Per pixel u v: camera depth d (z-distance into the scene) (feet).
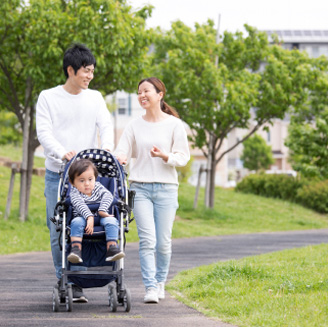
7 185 88.74
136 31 66.80
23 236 61.52
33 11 63.98
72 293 24.64
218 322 21.61
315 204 106.63
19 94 72.69
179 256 49.08
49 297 27.81
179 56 88.43
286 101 89.56
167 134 27.04
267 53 92.27
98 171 24.62
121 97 207.10
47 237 62.08
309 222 94.12
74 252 22.52
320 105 100.78
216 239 67.97
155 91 27.09
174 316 22.84
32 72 64.59
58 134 25.80
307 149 103.96
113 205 23.68
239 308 23.13
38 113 25.79
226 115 84.79
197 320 21.98
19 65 71.61
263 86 88.17
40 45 64.75
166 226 27.04
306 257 40.96
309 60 93.35
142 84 27.14
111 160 24.43
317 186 108.78
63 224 23.07
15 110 70.38
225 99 86.48
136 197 26.78
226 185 222.89
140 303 25.91
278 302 23.73
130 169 27.43
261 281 29.35
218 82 84.89
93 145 26.35
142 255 26.37
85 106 25.96
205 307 24.62
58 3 66.49
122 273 23.40
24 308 24.72
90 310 24.14
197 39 90.89
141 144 26.94
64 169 24.11
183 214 90.07
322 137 103.30
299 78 89.20
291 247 57.57
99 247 23.48
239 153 244.22
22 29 66.08
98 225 23.26
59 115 25.76
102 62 64.49
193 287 29.07
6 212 70.54
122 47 65.62
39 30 64.13
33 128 72.18
